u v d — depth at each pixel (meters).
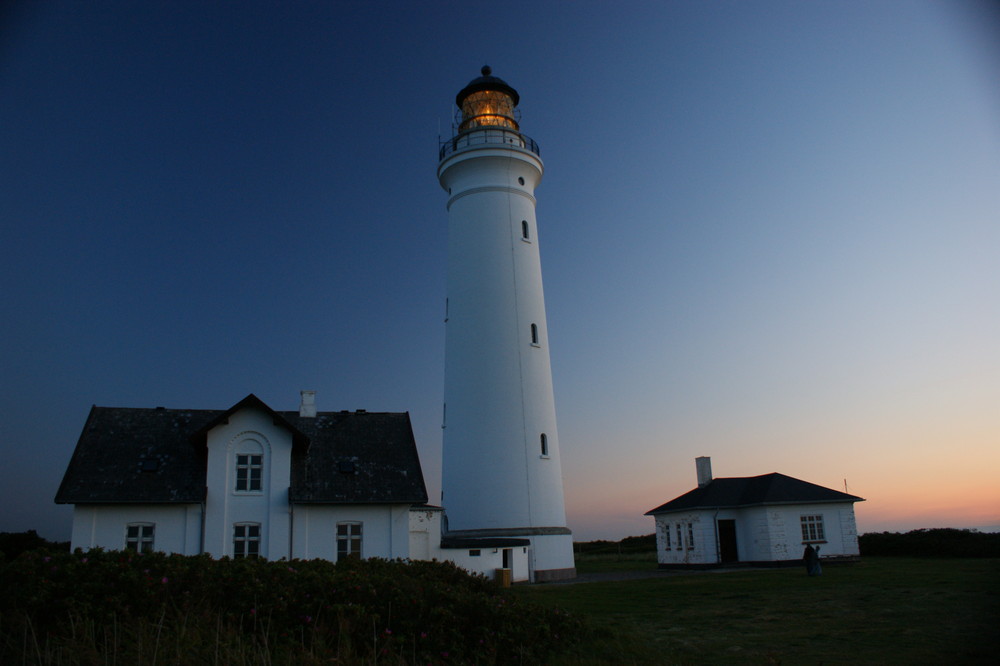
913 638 13.92
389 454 28.38
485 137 33.66
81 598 10.63
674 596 22.67
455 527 30.73
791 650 13.23
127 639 9.97
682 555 40.22
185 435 27.31
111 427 26.92
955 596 19.77
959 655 12.20
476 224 32.94
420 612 12.38
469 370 31.55
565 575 30.66
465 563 28.64
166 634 10.17
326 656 10.46
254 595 11.81
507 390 31.02
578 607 20.03
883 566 33.56
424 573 16.78
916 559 39.03
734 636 14.91
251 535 25.55
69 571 11.00
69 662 9.02
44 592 10.46
